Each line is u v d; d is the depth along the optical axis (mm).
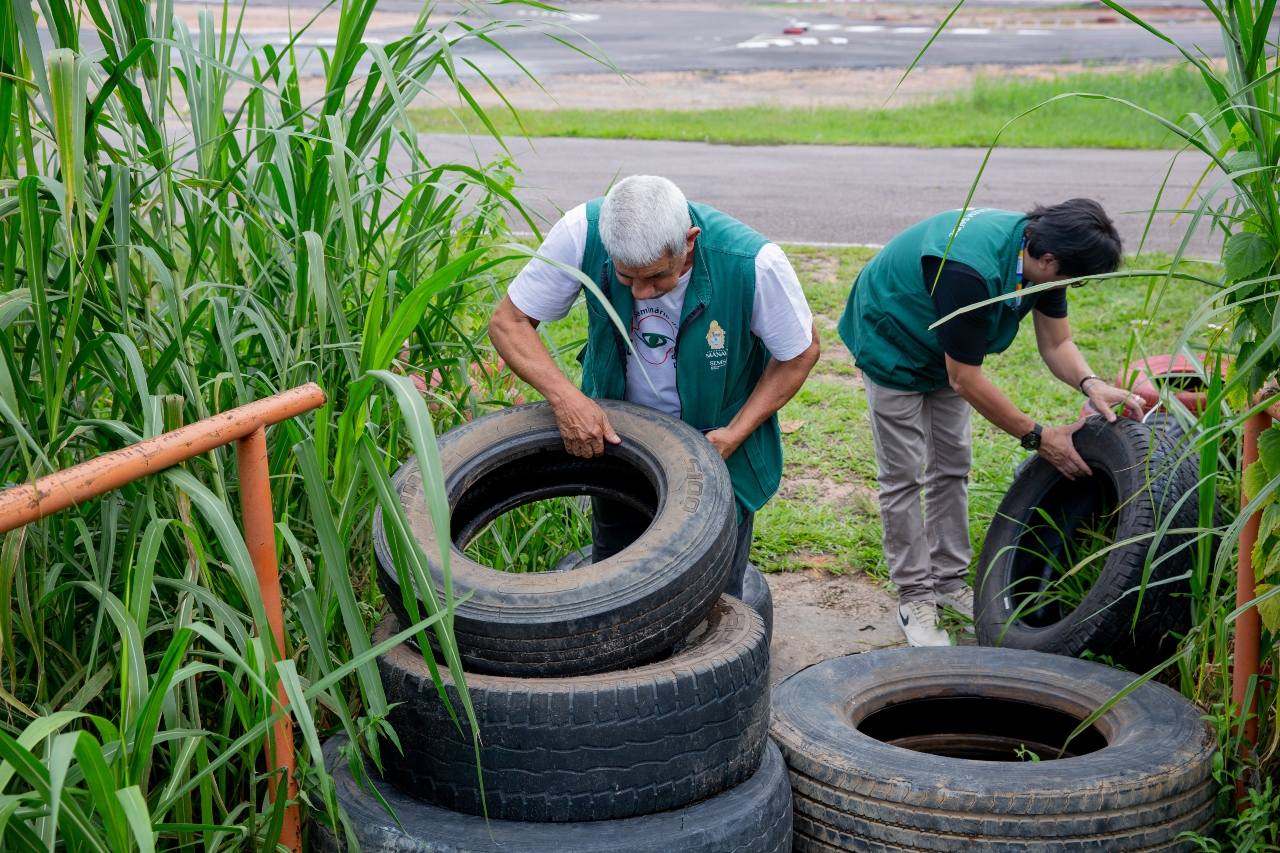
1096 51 24734
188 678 2270
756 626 2615
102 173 2369
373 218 3119
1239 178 2340
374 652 2004
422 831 2260
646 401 3236
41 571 2322
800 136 15305
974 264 3496
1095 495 3969
